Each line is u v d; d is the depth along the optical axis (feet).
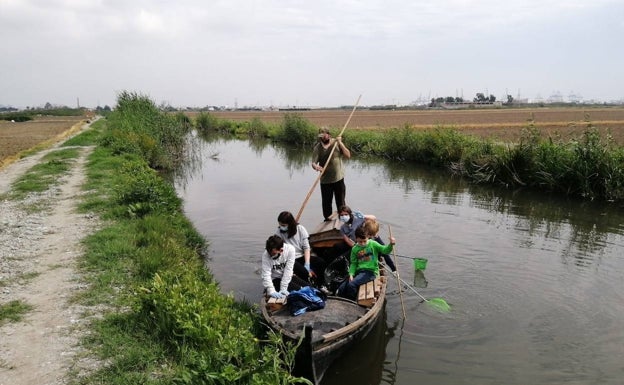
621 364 18.21
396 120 204.74
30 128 170.71
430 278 26.91
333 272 25.61
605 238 34.37
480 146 64.03
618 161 47.37
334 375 18.07
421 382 17.38
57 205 38.86
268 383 13.65
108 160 60.80
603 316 22.11
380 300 20.92
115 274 22.97
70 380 14.48
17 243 28.37
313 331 17.75
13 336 17.15
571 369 17.94
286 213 24.29
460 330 21.13
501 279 26.63
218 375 13.66
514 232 36.04
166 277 20.88
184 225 34.27
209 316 17.01
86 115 329.31
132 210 34.32
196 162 82.23
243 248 32.73
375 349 19.70
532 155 54.49
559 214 42.04
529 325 21.40
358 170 70.69
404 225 38.11
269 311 19.79
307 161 85.46
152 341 16.66
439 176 64.64
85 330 17.58
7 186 49.08
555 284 25.82
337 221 29.86
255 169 74.02
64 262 24.86
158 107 101.65
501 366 18.25
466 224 38.52
